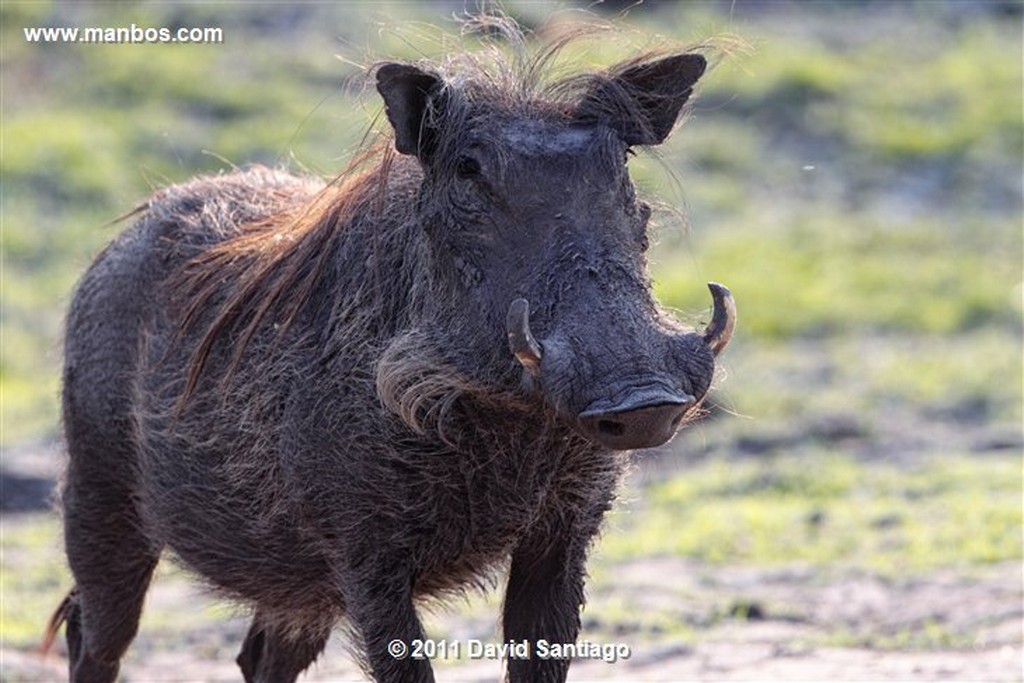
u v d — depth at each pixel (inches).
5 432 2139.5
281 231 864.3
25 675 1200.8
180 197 971.9
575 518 776.3
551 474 752.3
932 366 2372.0
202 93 3378.4
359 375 761.6
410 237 761.6
